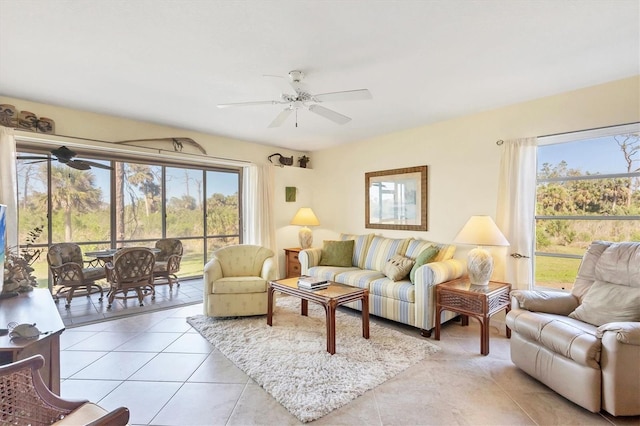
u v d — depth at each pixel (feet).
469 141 12.44
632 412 6.14
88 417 4.27
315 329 10.89
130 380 7.68
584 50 7.51
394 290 11.31
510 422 6.18
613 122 9.32
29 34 6.75
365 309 10.11
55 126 11.47
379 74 8.75
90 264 15.62
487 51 7.53
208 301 11.87
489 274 10.23
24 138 11.10
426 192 13.79
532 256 10.91
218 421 6.20
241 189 20.25
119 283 13.21
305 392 7.06
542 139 10.65
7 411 4.06
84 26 6.47
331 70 8.50
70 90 9.96
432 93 10.18
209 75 8.82
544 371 7.24
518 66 8.32
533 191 10.68
